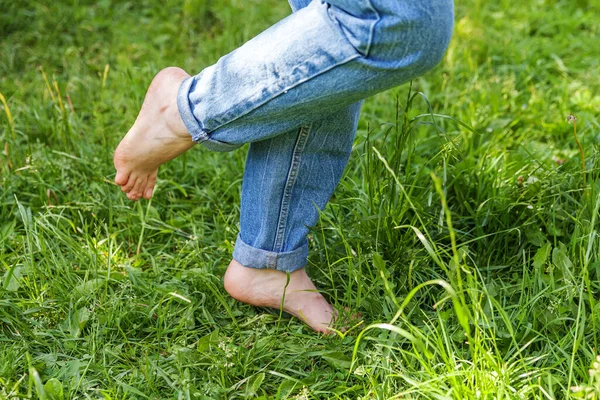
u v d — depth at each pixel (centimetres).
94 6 344
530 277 184
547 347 166
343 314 183
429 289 187
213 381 165
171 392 163
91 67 302
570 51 317
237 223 215
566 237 198
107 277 188
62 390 157
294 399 157
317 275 196
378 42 134
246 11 342
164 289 188
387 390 157
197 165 243
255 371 169
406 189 203
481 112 267
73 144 250
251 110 148
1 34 323
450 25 136
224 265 202
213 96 150
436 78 293
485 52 315
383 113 272
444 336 157
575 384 155
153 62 300
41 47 315
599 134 237
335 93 142
